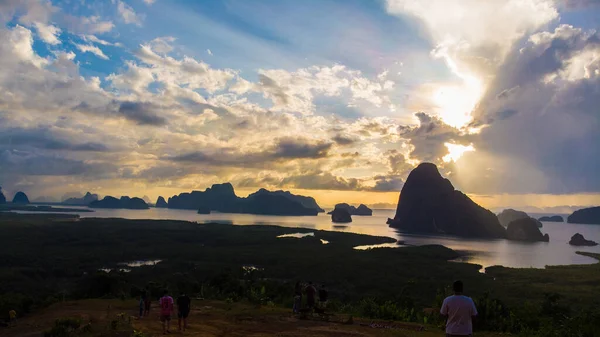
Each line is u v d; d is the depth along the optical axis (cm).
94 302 3180
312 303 2181
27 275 7406
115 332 1719
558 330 2003
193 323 1984
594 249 16600
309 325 1934
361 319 2252
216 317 2180
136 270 7962
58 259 9256
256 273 7588
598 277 7675
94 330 1798
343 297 5600
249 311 2417
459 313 933
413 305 3050
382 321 2198
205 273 7356
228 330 1792
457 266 9250
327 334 1700
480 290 6128
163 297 1752
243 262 9375
